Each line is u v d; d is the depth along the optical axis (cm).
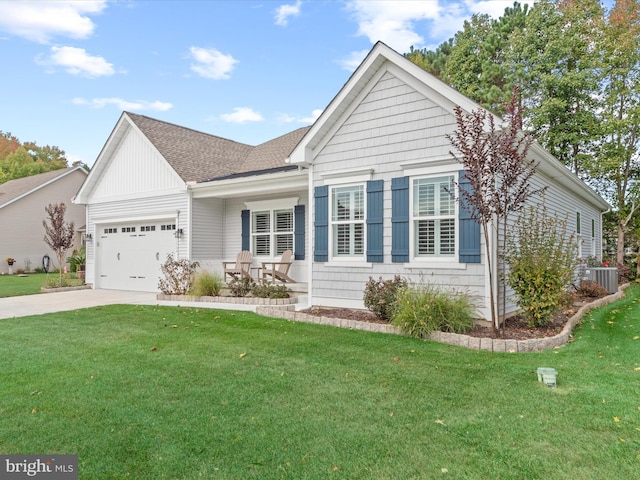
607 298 1238
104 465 325
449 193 776
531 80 2214
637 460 324
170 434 374
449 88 816
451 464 322
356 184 966
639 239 2211
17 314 1015
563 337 705
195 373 540
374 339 712
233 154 1788
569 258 780
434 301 743
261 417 408
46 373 546
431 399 450
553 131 2173
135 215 1536
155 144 1479
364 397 458
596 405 428
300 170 1108
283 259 1268
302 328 801
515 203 700
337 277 985
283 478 305
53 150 5084
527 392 466
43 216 2762
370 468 317
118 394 470
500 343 650
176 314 959
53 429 386
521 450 342
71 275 2275
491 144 677
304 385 495
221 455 338
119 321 895
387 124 918
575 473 308
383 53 898
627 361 588
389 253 907
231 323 851
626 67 2070
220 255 1480
